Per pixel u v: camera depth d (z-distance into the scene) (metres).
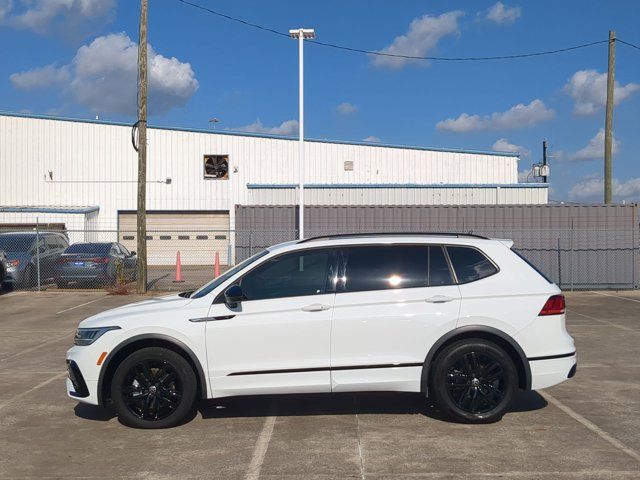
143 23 19.12
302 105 19.70
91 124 34.25
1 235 20.84
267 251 6.79
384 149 34.81
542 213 20.31
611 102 23.20
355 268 6.52
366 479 5.04
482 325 6.35
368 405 7.13
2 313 15.59
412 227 20.52
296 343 6.30
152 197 34.38
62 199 34.25
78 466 5.45
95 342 6.39
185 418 6.66
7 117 34.19
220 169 34.62
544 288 6.50
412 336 6.32
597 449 5.67
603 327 12.80
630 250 19.94
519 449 5.68
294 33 19.52
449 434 6.11
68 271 19.55
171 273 26.67
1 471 5.35
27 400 7.56
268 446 5.84
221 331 6.30
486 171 34.84
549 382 6.40
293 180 34.53
